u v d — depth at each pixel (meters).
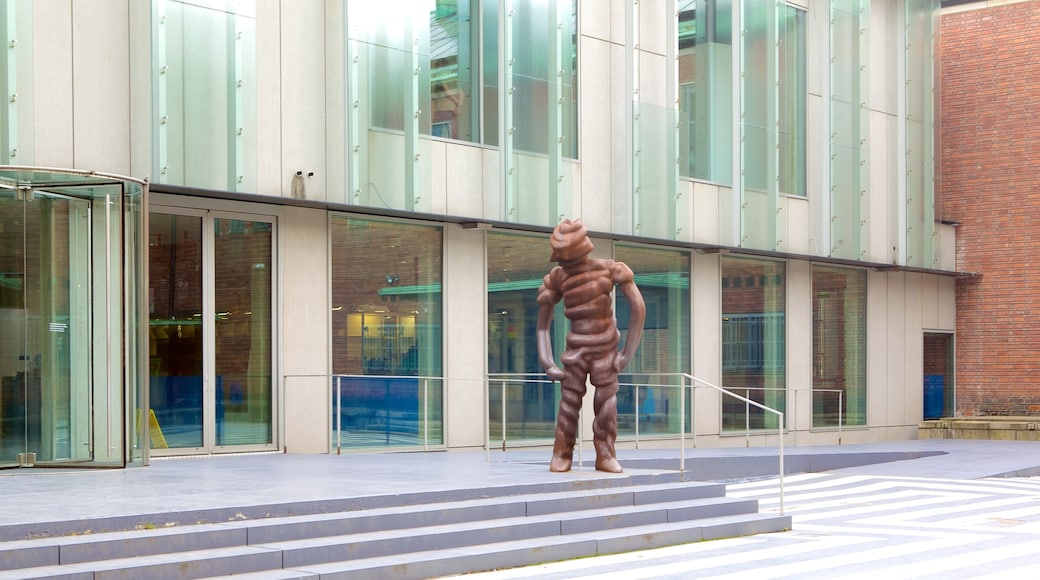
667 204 23.20
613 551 11.25
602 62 22.45
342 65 18.20
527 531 11.08
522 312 21.52
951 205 31.17
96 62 15.64
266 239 17.75
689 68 24.08
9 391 13.95
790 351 26.73
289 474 13.45
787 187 26.09
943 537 12.60
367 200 18.36
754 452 21.28
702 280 24.73
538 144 21.05
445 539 10.39
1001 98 30.38
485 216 20.27
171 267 16.56
